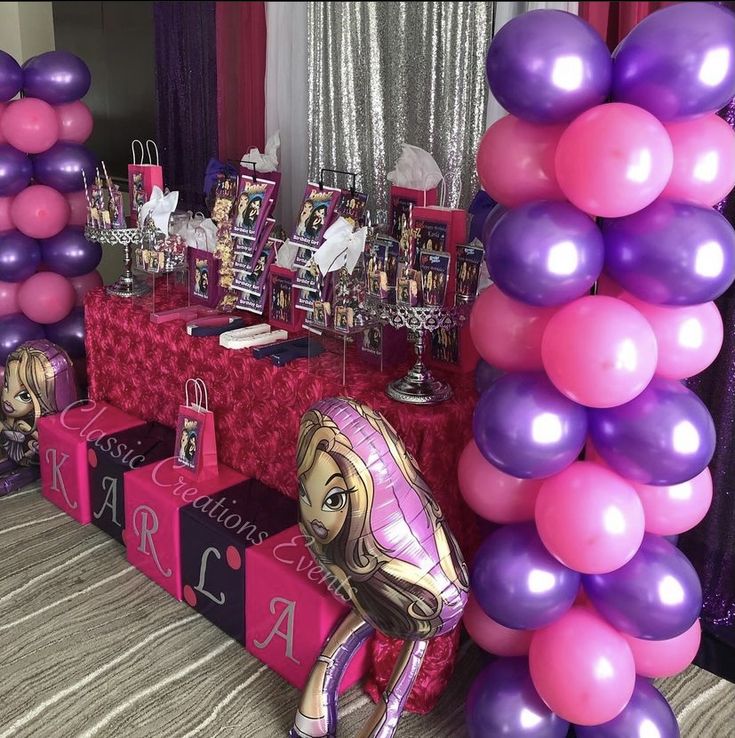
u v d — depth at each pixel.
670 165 1.30
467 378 2.01
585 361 1.32
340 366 2.07
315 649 1.80
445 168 2.51
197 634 2.08
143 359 2.58
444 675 1.85
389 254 1.79
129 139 3.72
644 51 1.29
